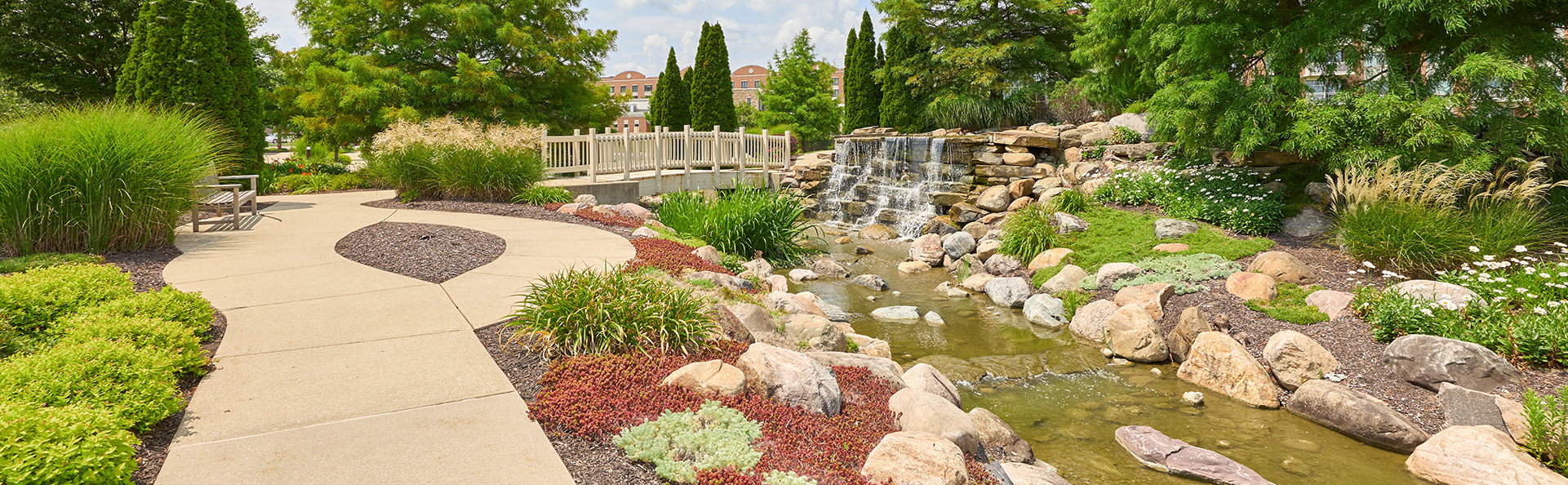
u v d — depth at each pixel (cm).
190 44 1175
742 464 299
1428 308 576
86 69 2208
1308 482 417
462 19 2200
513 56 2441
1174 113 991
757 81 8350
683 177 1712
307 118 2278
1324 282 739
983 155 1558
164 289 464
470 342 443
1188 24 1020
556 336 426
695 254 826
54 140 662
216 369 388
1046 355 658
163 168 716
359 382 374
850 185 1778
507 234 877
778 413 353
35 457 232
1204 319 645
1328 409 496
